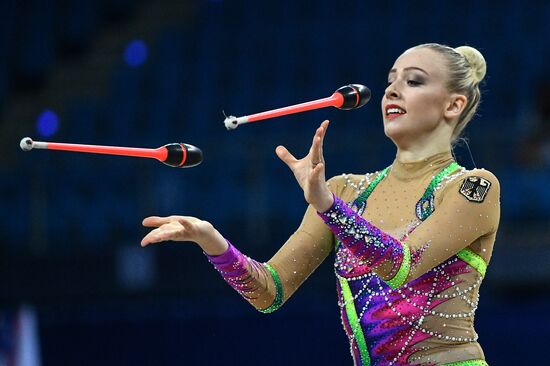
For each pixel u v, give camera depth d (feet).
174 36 111.96
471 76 30.53
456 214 28.07
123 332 76.95
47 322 78.02
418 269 27.12
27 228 85.97
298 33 107.86
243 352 74.33
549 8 102.73
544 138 78.59
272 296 29.76
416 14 106.73
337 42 105.29
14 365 72.84
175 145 27.30
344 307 29.45
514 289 73.10
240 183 84.43
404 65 30.25
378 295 28.58
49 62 112.16
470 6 106.01
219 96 101.40
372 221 29.76
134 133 98.89
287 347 73.67
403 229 28.91
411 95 29.84
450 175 29.25
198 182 84.64
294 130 94.73
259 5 113.09
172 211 82.69
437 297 28.19
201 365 75.36
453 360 28.17
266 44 107.34
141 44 113.19
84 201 87.04
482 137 77.00
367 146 80.38
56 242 84.64
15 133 107.34
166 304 78.48
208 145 84.48
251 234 79.56
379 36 105.09
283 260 30.42
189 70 106.22
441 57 30.17
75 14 116.78
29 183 88.12
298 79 102.06
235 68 105.40
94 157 91.04
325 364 72.59
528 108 89.40
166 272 78.95
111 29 118.21
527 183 76.48
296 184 83.25
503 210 75.77
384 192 30.27
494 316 70.64
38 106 109.60
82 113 102.47
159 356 75.82
